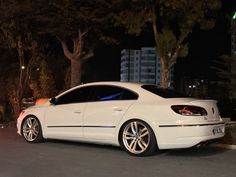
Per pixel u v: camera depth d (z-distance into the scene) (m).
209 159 9.41
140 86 10.12
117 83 10.42
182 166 8.63
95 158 9.45
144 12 15.59
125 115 9.86
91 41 19.75
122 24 16.52
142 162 9.02
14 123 18.59
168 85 15.62
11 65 27.98
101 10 16.75
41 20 17.42
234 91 19.19
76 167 8.51
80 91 10.91
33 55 23.34
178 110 9.27
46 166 8.60
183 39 15.66
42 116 11.42
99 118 10.27
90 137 10.43
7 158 9.45
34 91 29.02
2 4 17.20
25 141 12.05
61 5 16.38
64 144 11.44
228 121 16.08
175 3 14.55
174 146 9.30
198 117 9.24
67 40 20.17
